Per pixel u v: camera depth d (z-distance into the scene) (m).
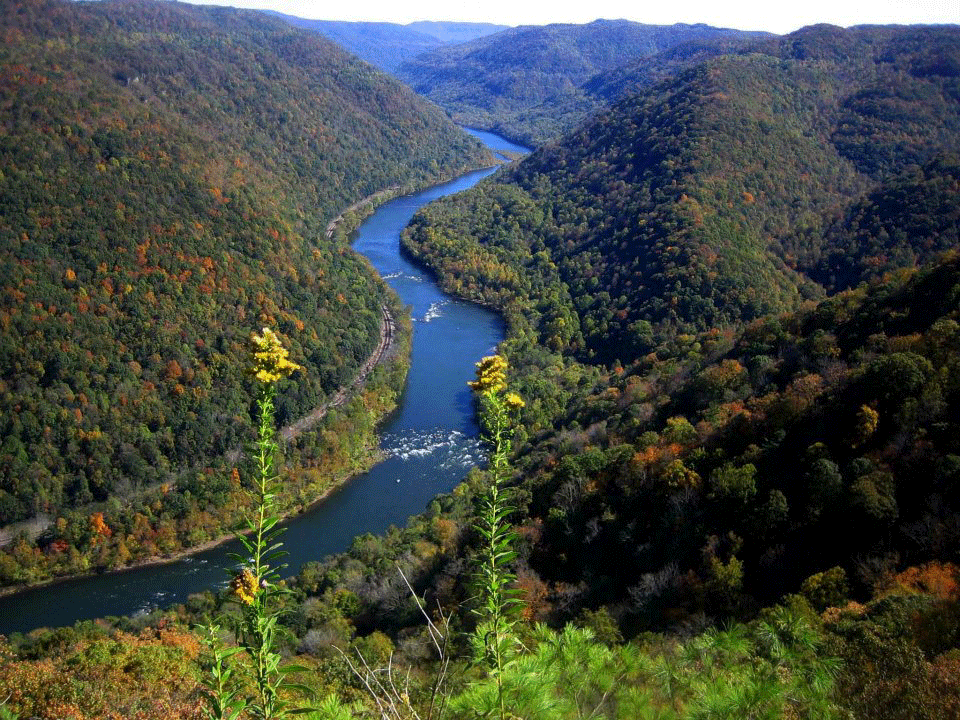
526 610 29.39
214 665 8.30
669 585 28.80
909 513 26.75
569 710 9.61
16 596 48.66
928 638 13.78
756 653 11.68
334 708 8.47
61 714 16.88
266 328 9.09
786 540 29.02
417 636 29.52
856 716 10.27
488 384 11.23
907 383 31.78
